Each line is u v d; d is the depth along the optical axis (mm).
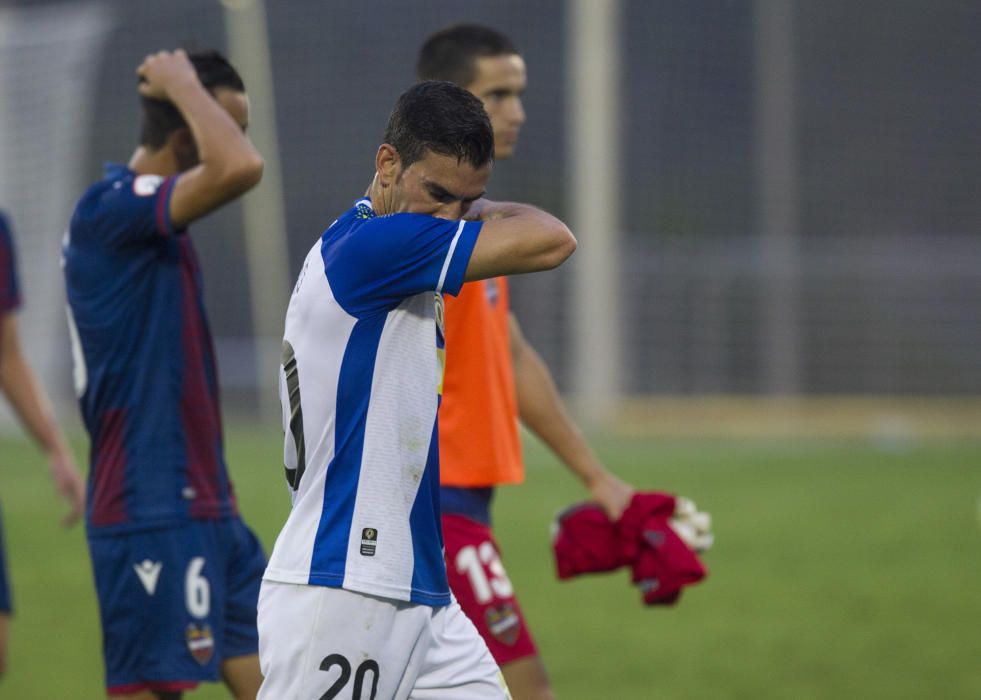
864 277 78812
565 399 68188
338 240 10148
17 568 29406
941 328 79000
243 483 41375
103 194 12922
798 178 87000
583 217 57906
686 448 54562
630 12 88312
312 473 10109
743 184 85562
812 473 46219
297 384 10164
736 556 30656
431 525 10250
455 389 13570
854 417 67688
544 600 26031
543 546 32062
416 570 10062
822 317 78375
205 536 12961
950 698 18500
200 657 12828
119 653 12875
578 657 21219
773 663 20672
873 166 88688
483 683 10469
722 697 18625
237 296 81625
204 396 13188
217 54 13750
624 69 87875
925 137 89938
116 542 12781
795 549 31469
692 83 87938
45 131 64188
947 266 79500
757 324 76188
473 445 13547
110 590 12844
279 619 9984
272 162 68625
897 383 78750
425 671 10266
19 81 64438
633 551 14078
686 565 13734
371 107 85438
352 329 9992
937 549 31391
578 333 63062
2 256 16688
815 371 78312
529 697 13570
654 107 87938
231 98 13609
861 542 32375
